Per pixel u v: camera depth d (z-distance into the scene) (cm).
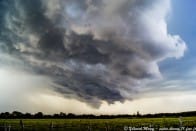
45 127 3709
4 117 9631
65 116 10594
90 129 3506
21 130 3488
